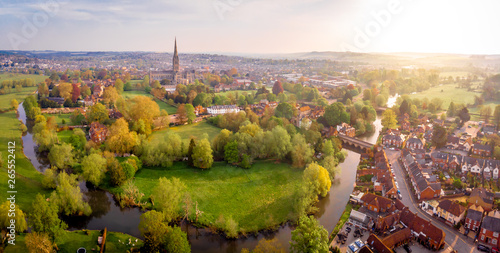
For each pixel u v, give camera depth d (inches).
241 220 4785.9
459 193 5457.7
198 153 6432.1
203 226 4640.8
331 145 7126.0
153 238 3732.8
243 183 5935.0
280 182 5994.1
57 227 3917.3
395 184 5797.2
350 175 6560.0
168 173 6245.1
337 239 4234.7
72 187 4859.7
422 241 4114.2
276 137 6988.2
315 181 5290.4
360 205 5172.2
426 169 6008.9
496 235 3964.1
